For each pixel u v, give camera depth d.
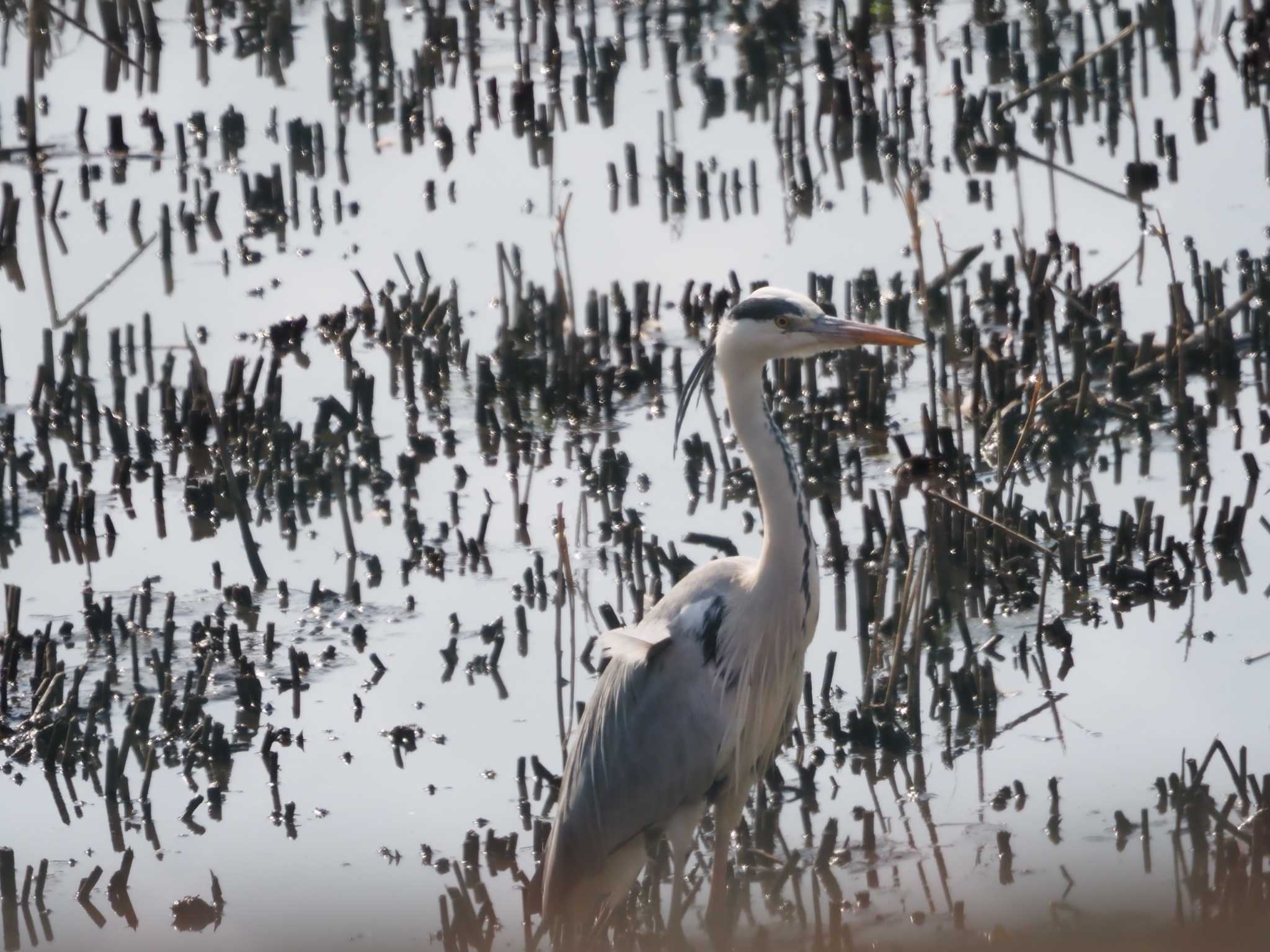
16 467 15.09
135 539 14.25
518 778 10.42
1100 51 19.83
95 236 20.50
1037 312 15.00
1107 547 12.71
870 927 8.69
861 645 11.51
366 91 24.19
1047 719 10.59
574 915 8.93
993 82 22.66
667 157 21.31
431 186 20.73
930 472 11.12
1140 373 15.13
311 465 14.99
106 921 9.28
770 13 24.58
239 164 22.39
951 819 9.66
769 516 8.84
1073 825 9.48
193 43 26.83
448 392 16.66
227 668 11.95
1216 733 10.28
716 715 8.74
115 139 22.61
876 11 25.39
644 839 8.94
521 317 17.44
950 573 12.16
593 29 24.19
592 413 16.00
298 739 10.99
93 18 27.88
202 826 10.16
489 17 26.98
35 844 10.09
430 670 11.79
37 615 12.98
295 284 19.00
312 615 12.66
